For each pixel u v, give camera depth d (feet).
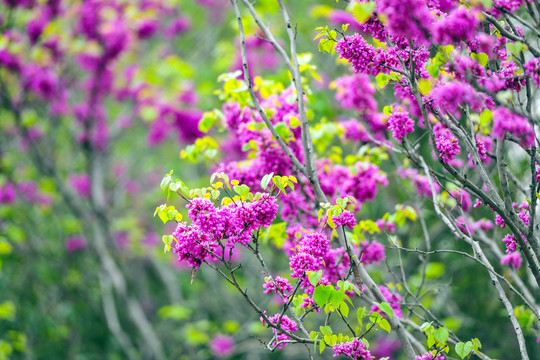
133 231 33.37
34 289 33.09
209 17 36.47
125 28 29.27
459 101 8.78
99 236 30.30
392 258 21.44
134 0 30.07
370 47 10.05
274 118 15.01
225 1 35.53
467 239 11.03
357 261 10.85
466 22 8.65
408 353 10.48
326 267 12.42
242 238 9.87
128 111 33.60
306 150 11.53
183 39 36.42
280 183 10.05
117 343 35.40
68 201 29.71
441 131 11.59
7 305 24.43
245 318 33.37
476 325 22.08
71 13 28.68
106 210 32.22
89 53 27.96
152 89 29.96
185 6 36.47
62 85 29.81
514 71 9.60
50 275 33.83
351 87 15.43
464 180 9.86
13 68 27.91
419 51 10.07
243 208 9.82
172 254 33.19
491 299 22.38
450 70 9.05
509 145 17.07
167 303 39.73
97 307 34.78
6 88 28.04
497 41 10.19
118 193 36.24
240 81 14.58
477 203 10.94
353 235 13.70
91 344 36.50
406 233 21.68
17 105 28.25
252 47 26.86
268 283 10.28
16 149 31.73
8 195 30.78
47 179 30.58
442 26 8.68
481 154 10.71
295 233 14.07
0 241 25.41
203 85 27.12
